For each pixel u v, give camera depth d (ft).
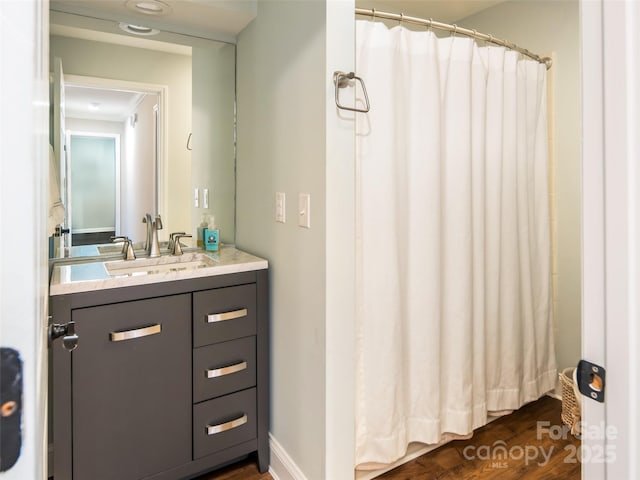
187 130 6.84
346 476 4.98
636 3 1.62
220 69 6.95
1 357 0.86
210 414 5.56
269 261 6.04
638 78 1.62
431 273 5.91
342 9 4.64
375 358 5.59
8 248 0.87
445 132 6.20
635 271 1.65
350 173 4.82
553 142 7.95
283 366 5.71
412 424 6.03
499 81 6.84
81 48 6.09
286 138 5.46
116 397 4.91
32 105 0.91
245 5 6.15
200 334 5.43
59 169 6.03
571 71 7.61
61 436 4.61
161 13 6.15
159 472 5.21
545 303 7.78
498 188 6.90
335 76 4.61
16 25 0.87
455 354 6.29
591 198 1.78
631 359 1.66
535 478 5.77
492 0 8.48
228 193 7.20
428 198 5.88
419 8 8.84
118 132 6.40
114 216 6.46
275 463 5.91
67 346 2.28
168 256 6.47
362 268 5.57
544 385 7.82
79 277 4.93
